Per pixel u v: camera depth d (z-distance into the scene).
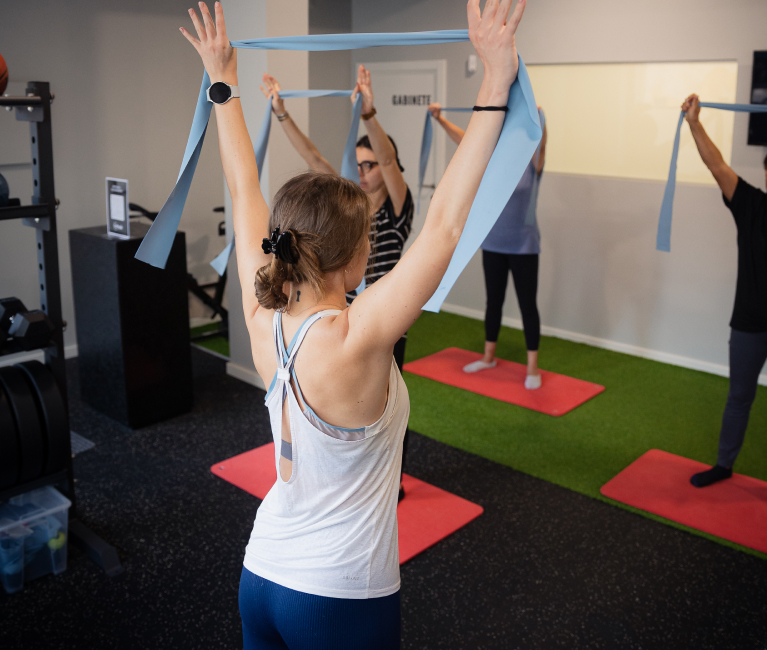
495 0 0.85
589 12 4.68
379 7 5.87
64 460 2.51
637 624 2.28
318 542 1.09
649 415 3.96
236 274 4.32
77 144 4.55
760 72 4.01
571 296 5.24
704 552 2.68
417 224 6.03
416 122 5.83
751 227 2.77
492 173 0.95
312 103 6.08
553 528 2.83
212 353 4.95
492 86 0.89
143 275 3.58
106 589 2.42
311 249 1.01
